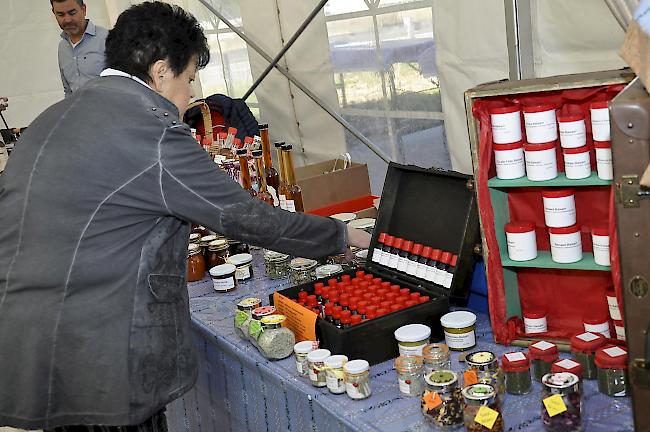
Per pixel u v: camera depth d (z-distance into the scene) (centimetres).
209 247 236
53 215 147
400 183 203
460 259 173
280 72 374
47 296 148
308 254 169
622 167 107
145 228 151
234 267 221
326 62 341
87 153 147
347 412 142
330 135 358
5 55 509
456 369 154
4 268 152
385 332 161
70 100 156
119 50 155
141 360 150
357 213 252
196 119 384
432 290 177
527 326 164
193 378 163
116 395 149
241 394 185
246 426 187
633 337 113
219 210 153
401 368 144
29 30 513
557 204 151
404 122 305
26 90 520
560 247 153
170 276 156
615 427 126
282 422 167
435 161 294
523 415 134
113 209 147
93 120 149
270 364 168
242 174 250
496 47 246
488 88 152
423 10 276
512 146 155
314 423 154
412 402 142
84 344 148
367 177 264
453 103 273
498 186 158
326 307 173
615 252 136
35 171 149
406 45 290
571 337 156
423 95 290
